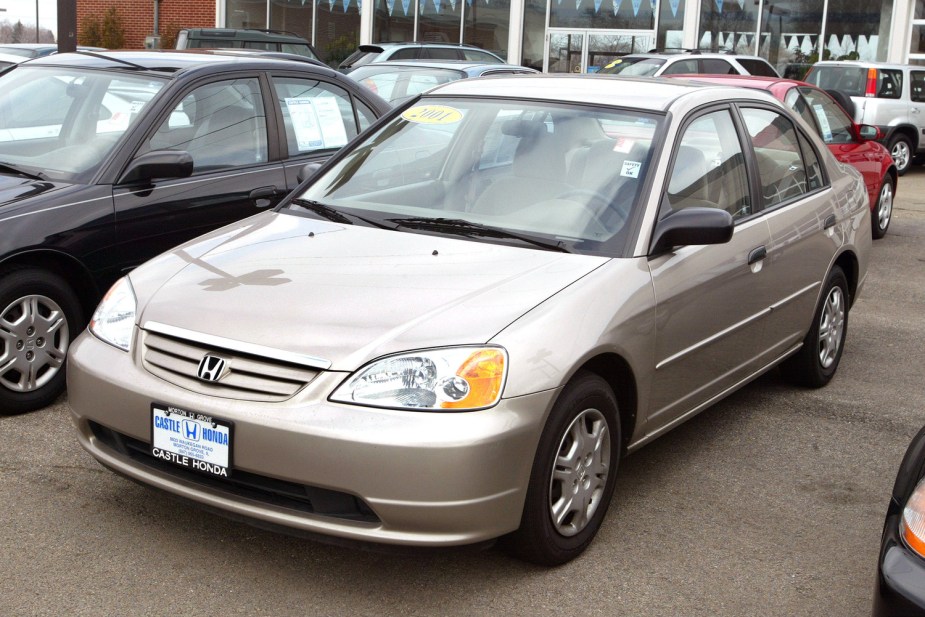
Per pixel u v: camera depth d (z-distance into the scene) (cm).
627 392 359
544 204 382
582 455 335
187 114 518
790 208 478
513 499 303
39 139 508
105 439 342
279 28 2453
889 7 1972
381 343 299
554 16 2245
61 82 540
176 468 320
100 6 2572
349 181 425
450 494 288
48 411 458
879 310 736
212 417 301
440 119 434
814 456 452
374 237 374
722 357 420
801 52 2056
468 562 340
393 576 329
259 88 557
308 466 290
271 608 308
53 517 358
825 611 321
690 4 2114
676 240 364
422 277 335
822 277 511
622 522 377
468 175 405
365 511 295
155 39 2062
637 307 348
